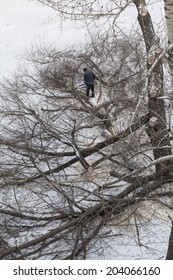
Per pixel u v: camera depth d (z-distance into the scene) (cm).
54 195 1379
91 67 1911
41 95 1984
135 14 3278
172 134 1262
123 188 1397
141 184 1226
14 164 1395
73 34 3033
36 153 1420
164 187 1311
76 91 1878
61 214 1241
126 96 1576
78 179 1401
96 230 1169
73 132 1377
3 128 1661
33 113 1463
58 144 1532
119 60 1827
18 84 2253
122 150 1283
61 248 1198
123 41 1820
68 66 2077
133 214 1228
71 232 1206
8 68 2550
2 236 1219
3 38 3195
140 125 1295
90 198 1359
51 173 1330
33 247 1209
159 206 1286
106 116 1502
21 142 1589
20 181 1344
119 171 1411
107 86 1625
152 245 1188
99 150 1411
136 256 1156
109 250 1185
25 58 2561
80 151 1411
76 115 1661
